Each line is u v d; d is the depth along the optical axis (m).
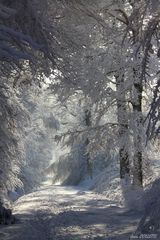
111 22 21.20
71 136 25.62
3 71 13.87
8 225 14.89
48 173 53.00
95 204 22.92
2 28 9.49
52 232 13.02
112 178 32.59
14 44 11.76
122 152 23.39
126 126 23.48
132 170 22.92
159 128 7.61
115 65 21.94
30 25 11.65
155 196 7.18
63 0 13.77
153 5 7.93
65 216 16.20
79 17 14.88
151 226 7.05
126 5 20.47
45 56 12.62
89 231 12.98
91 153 25.08
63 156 50.72
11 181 25.38
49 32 12.38
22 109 25.75
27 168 40.97
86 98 24.91
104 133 24.02
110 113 25.81
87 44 16.12
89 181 44.94
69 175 48.59
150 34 8.38
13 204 26.72
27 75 16.28
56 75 14.79
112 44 21.78
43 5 12.29
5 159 23.33
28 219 16.67
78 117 44.12
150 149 23.25
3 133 22.52
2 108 20.81
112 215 16.53
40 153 53.56
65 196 30.61
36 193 34.78
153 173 24.67
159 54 8.61
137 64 20.69
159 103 7.60
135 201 18.64
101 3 17.95
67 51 14.73
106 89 22.83
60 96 23.61
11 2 11.25
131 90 22.58
